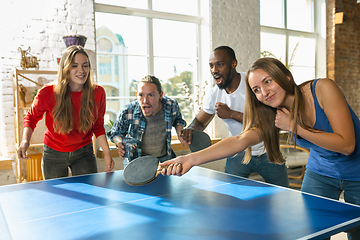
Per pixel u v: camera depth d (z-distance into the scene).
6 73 3.37
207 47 4.73
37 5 3.48
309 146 1.52
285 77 1.30
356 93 6.53
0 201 1.35
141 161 1.36
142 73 4.40
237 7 4.86
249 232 0.95
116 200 1.33
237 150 1.35
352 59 6.44
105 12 4.09
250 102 1.50
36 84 3.44
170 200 1.32
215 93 2.43
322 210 1.14
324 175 1.60
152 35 4.44
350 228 1.00
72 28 3.66
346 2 6.28
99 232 0.97
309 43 6.26
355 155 1.45
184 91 4.75
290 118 1.33
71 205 1.27
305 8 6.19
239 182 1.64
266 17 5.65
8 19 3.36
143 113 2.24
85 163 2.22
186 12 4.70
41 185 1.65
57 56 3.60
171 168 1.24
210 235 0.93
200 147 2.10
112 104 4.20
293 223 1.02
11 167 3.35
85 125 2.14
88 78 2.14
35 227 1.03
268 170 2.20
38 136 3.58
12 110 3.43
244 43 4.94
